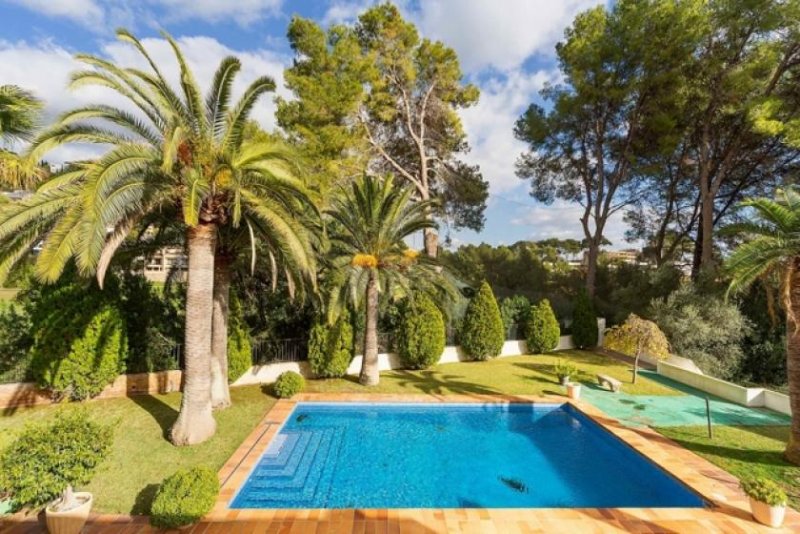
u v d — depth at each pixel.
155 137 6.92
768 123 12.66
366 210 10.97
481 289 14.77
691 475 6.40
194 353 7.19
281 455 7.45
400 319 13.40
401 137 19.95
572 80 17.44
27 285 8.69
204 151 6.80
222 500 5.54
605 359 15.38
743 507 5.54
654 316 15.25
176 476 5.09
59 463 4.39
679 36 14.60
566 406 10.09
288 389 9.95
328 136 14.61
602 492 6.50
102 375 8.91
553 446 8.29
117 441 7.14
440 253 24.00
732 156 16.64
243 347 10.73
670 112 16.14
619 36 16.28
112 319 8.97
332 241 10.85
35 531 4.66
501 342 14.73
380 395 10.30
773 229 6.96
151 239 9.42
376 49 17.50
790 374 6.97
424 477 6.88
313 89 14.42
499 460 7.61
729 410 9.64
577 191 21.22
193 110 6.93
